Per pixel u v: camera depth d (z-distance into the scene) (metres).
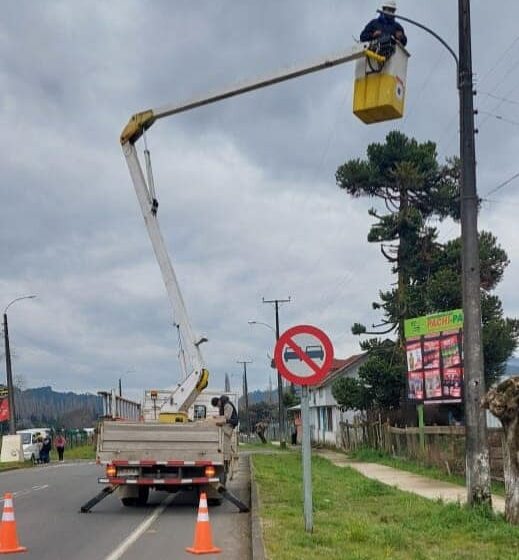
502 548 9.66
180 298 15.93
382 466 25.94
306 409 10.69
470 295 12.52
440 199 36.25
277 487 17.52
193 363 15.86
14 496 18.62
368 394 36.38
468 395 12.38
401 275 36.25
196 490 15.80
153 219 15.96
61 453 42.22
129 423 14.77
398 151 35.97
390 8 11.59
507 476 11.41
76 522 13.61
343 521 11.73
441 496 14.80
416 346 26.02
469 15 12.98
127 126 16.02
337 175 36.84
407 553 9.27
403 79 11.73
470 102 12.88
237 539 11.57
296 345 10.38
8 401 41.44
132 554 10.40
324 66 13.51
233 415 16.92
